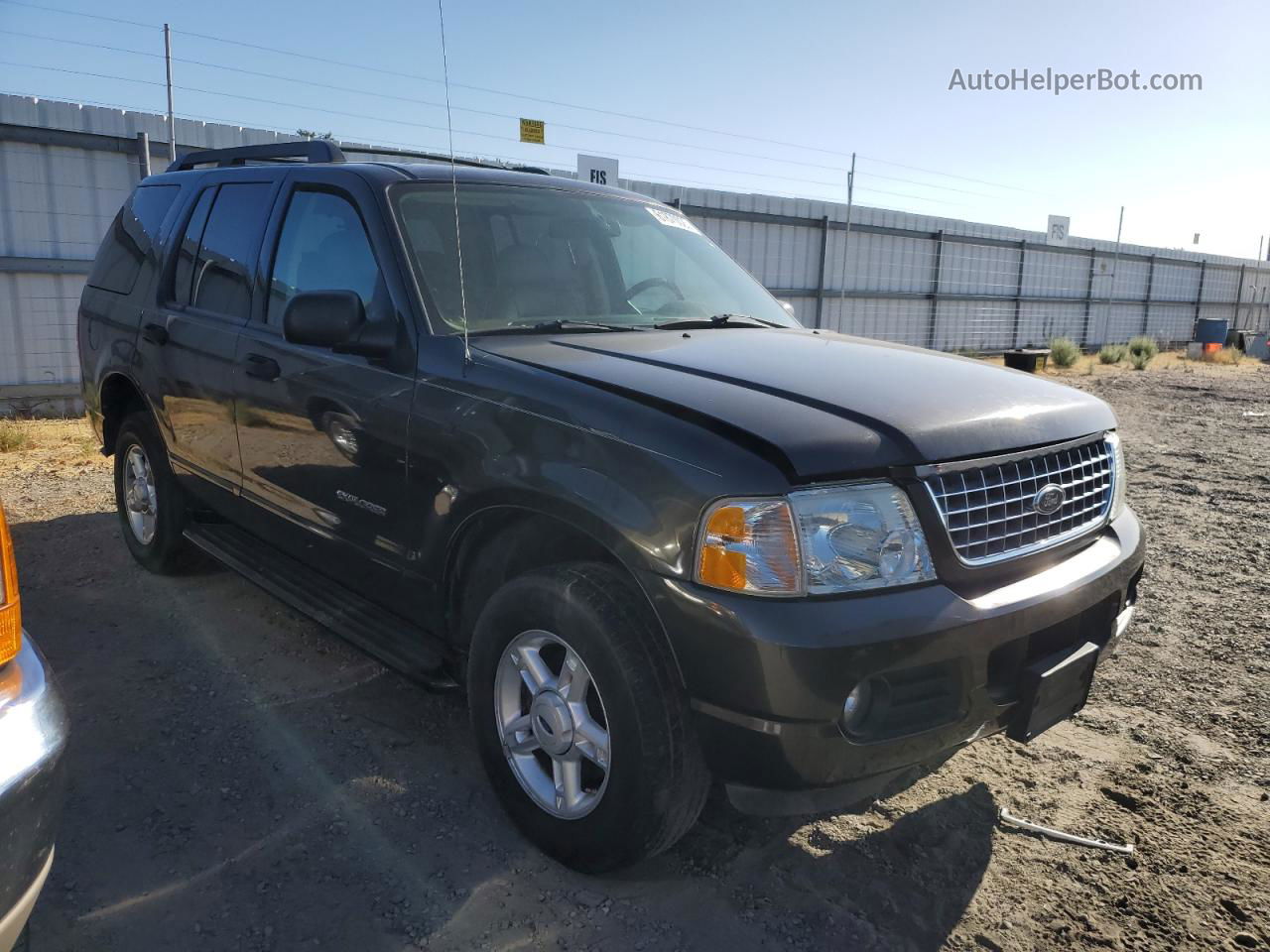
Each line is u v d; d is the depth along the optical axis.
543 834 2.47
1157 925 2.31
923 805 2.83
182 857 2.45
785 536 2.00
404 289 2.85
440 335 2.75
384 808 2.71
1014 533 2.32
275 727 3.17
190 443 3.89
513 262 3.18
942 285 25.38
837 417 2.20
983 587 2.22
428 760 3.00
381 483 2.84
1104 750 3.20
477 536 2.68
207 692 3.40
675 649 2.10
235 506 3.71
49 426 9.62
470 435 2.51
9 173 10.74
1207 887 2.47
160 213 4.38
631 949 2.18
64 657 3.65
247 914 2.24
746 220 19.89
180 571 4.55
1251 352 29.03
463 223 3.15
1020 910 2.36
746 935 2.24
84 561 4.79
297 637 3.91
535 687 2.44
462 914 2.28
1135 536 2.76
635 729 2.16
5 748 1.52
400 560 2.82
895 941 2.24
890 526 2.08
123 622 4.02
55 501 6.03
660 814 2.21
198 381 3.73
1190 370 22.61
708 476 2.05
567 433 2.30
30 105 10.73
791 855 2.57
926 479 2.14
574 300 3.23
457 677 2.85
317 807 2.71
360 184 3.16
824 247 21.56
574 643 2.27
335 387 2.98
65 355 11.46
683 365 2.55
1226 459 9.02
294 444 3.22
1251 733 3.32
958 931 2.28
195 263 3.97
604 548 2.41
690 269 3.79
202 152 4.36
